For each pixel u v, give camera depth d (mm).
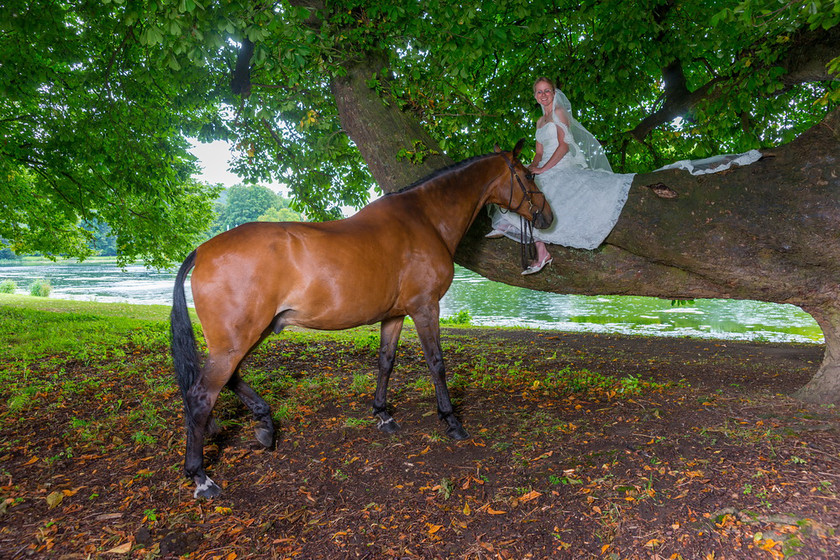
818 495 2631
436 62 5238
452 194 4055
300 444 3803
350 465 3396
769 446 3213
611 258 4504
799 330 12617
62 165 9766
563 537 2496
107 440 4020
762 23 3852
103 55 7867
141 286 32312
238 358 3088
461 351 8211
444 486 2975
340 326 3463
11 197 10609
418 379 5887
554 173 4176
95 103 8375
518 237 4336
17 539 2629
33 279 40500
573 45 7602
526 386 5312
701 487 2791
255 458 3588
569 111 4207
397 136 5156
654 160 7906
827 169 3842
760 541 2348
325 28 4719
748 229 4012
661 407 4133
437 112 5367
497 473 3158
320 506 2900
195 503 2977
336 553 2473
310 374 6426
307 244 3188
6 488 3182
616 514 2619
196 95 8047
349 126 5438
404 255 3656
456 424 3791
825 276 4051
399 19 4871
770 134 7570
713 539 2389
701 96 6895
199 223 13406
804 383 5344
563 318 15898
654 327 13594
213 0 3812
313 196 8805
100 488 3186
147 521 2785
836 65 3609
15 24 6195
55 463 3555
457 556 2412
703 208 4074
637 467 3068
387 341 4062
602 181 4121
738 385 5188
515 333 11086
